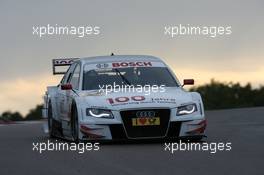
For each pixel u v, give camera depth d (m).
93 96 19.25
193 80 20.61
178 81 20.61
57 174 13.85
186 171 13.77
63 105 21.11
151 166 14.54
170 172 13.70
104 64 20.77
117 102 18.77
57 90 22.62
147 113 18.59
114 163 15.13
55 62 26.59
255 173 13.31
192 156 15.96
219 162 14.85
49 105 23.20
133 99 18.86
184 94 19.33
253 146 17.59
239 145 17.89
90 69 20.64
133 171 13.93
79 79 20.45
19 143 20.61
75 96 19.72
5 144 20.36
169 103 18.77
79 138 19.03
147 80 20.20
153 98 18.92
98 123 18.64
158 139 19.23
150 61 21.03
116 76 20.30
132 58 21.14
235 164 14.49
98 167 14.59
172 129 18.69
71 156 16.62
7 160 16.25
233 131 22.59
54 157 16.55
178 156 16.03
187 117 18.78
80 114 18.95
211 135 21.19
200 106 19.11
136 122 18.55
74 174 13.76
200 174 13.38
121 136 18.64
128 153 16.81
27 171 14.39
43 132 25.94
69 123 20.34
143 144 18.64
